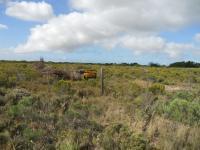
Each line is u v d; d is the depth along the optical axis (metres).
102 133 10.15
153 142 9.89
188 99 17.27
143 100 15.97
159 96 18.27
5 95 14.06
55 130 10.20
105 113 13.36
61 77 28.92
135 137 9.42
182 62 121.69
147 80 35.00
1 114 11.22
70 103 14.77
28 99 13.43
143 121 11.41
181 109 13.38
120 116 12.70
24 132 9.62
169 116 13.11
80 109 14.12
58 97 15.78
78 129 10.41
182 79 41.22
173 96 18.50
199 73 59.56
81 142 9.29
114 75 39.84
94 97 18.33
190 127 11.37
